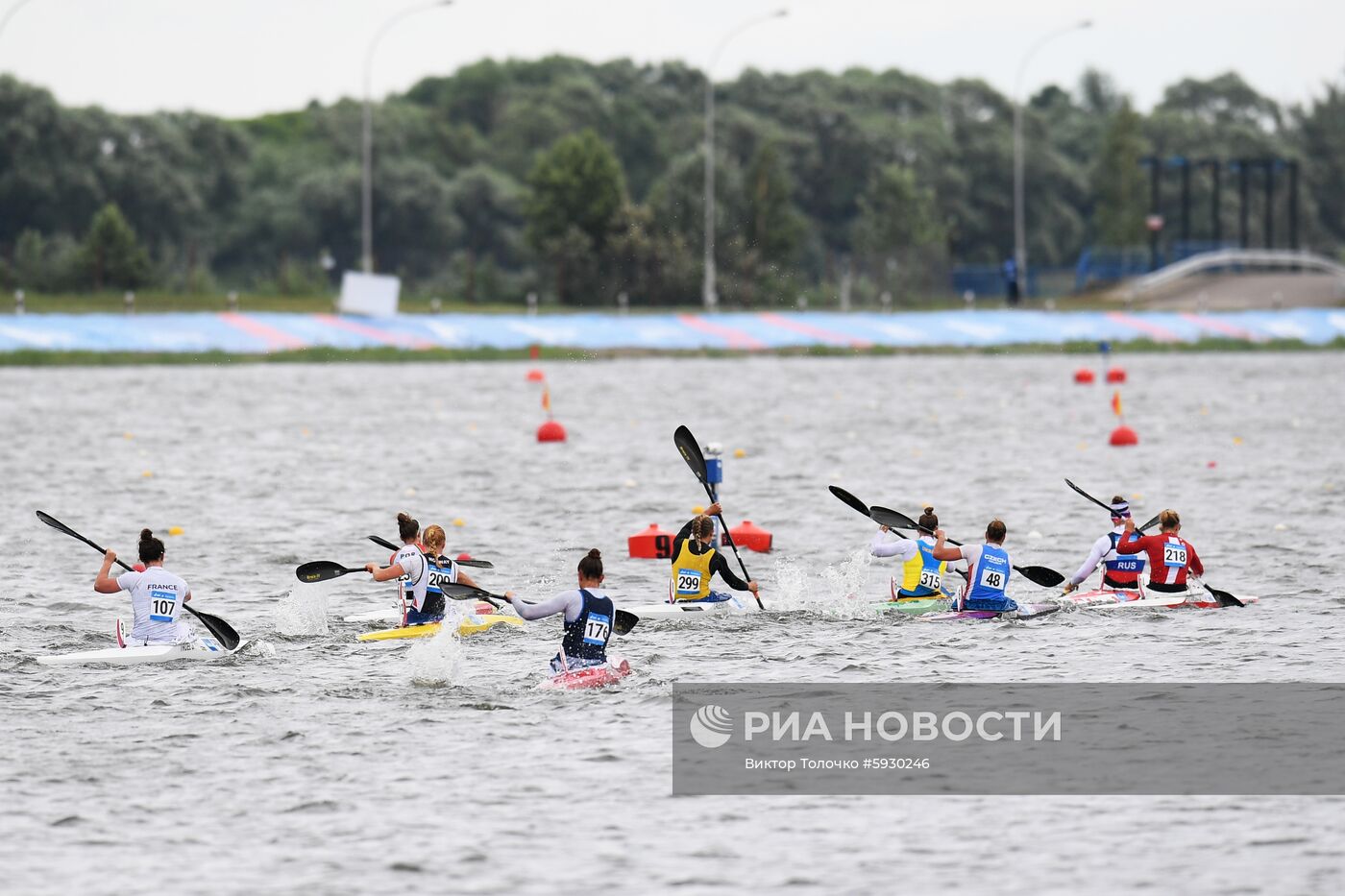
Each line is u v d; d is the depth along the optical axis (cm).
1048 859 3906
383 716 5166
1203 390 19675
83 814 4212
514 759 4706
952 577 7956
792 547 8675
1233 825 4134
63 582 7631
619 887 3719
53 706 5300
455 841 4016
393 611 6831
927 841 4034
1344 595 7156
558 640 6353
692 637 6359
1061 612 6812
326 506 10081
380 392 18862
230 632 6041
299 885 3725
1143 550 7025
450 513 9831
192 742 4862
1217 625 6519
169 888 3709
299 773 4562
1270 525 9188
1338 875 3778
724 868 3844
